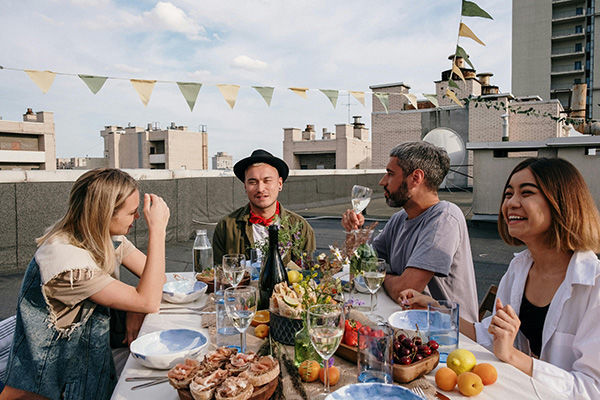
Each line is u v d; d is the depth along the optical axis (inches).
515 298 71.1
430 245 83.2
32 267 65.5
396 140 911.0
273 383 43.4
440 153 91.4
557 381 50.2
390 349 45.5
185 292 84.0
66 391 63.9
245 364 44.1
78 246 67.2
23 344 63.3
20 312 63.7
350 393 41.8
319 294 57.5
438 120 856.3
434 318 55.4
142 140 2009.1
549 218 62.7
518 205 64.9
